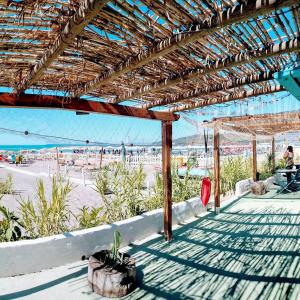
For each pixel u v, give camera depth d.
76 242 4.40
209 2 1.69
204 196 5.40
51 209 4.89
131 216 6.19
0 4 1.59
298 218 6.83
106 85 3.38
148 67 2.79
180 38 1.97
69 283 3.70
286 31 2.07
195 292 3.44
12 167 22.48
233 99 3.96
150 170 16.23
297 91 2.89
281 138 12.89
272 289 3.49
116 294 3.32
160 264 4.28
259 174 13.03
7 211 4.77
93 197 9.20
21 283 3.70
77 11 1.65
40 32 1.95
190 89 3.67
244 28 2.07
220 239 5.43
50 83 3.21
